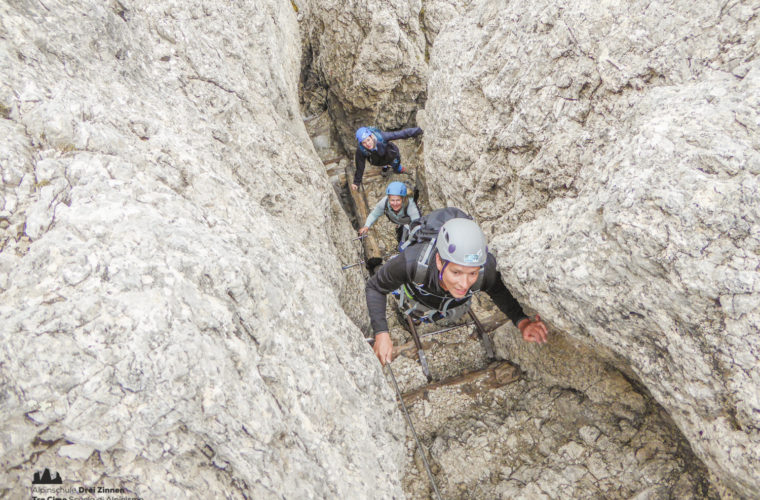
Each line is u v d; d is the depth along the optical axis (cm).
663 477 246
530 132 270
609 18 229
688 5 199
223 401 134
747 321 147
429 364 379
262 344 159
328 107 746
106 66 210
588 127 239
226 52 324
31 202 135
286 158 341
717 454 172
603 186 189
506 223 311
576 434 288
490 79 316
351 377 213
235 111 300
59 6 195
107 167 155
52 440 120
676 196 157
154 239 142
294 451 157
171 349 126
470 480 284
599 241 185
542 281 213
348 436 189
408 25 620
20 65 161
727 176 152
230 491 142
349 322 246
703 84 177
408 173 666
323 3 632
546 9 265
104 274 129
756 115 154
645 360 192
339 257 437
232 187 210
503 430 304
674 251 158
